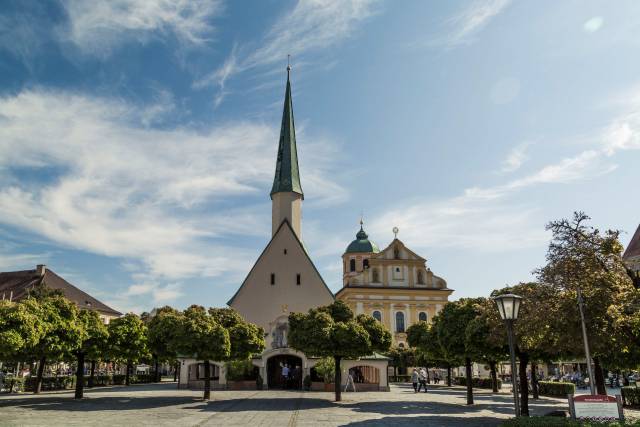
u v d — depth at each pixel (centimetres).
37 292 6053
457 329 3173
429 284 8288
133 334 3859
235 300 5600
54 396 3750
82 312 3494
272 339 5269
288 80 7019
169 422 2258
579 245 2095
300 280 5634
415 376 4778
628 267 2256
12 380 4359
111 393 4100
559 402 3619
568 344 2033
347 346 3369
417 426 2195
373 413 2709
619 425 1545
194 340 3266
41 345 2934
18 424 2164
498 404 3341
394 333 8012
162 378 7719
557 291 2072
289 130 6712
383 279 8262
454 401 3591
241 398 3634
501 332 2427
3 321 2633
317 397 3819
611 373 5819
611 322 1873
